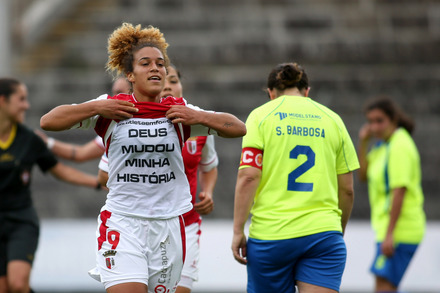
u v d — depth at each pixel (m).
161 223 14.10
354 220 45.44
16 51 61.81
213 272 29.75
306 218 16.02
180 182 14.35
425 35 61.69
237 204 16.34
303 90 17.31
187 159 17.39
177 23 62.59
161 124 13.77
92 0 65.94
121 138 13.64
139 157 13.73
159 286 14.50
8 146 21.59
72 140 47.28
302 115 16.50
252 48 60.03
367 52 59.72
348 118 51.97
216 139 48.94
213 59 59.78
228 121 13.96
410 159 24.31
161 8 65.19
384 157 25.08
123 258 13.82
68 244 30.03
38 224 22.08
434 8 64.88
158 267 14.27
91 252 29.95
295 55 59.69
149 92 13.87
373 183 25.41
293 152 16.27
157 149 13.73
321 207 16.20
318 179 16.22
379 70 57.34
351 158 16.80
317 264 16.00
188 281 17.47
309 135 16.34
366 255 30.41
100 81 55.22
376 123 25.34
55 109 13.32
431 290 30.12
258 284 16.58
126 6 65.50
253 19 62.88
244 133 14.24
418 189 25.03
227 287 29.56
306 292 15.98
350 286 30.02
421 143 50.50
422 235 24.88
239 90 55.59
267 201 16.33
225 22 62.72
